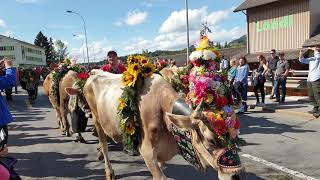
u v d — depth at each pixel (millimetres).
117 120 5477
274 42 25203
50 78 11062
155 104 4758
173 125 4430
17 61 99812
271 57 15766
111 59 7500
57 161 7930
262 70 14086
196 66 4922
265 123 10914
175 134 4477
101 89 6168
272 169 6652
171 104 4559
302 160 7094
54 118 14805
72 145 9320
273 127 10273
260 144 8430
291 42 24016
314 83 11188
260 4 25469
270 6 25234
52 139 10258
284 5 24281
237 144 3824
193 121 3877
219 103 4066
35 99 23328
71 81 9594
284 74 14531
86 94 6605
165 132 4797
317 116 11242
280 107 13281
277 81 14641
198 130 3900
